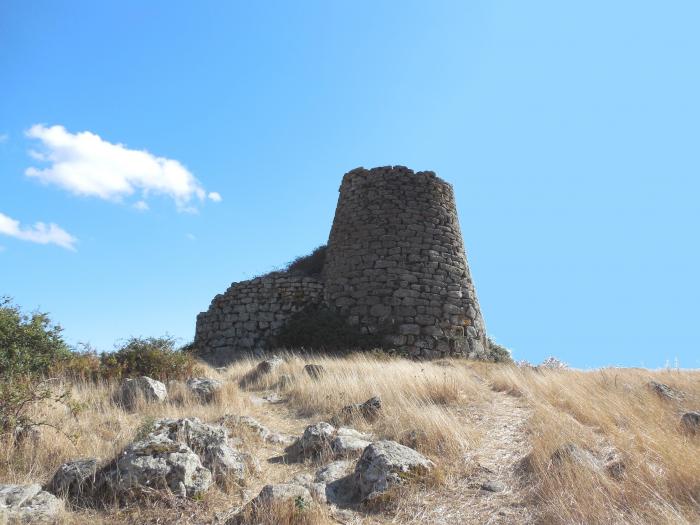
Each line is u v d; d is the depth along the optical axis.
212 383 9.14
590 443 5.77
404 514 4.42
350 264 19.66
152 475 4.45
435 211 20.62
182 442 4.96
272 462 5.96
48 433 5.62
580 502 4.23
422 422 6.50
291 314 19.23
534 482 4.85
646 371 12.69
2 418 5.49
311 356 16.03
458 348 18.62
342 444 6.00
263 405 9.22
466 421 7.23
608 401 7.76
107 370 9.87
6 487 4.15
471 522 4.24
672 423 6.72
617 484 4.53
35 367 8.97
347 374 10.57
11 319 9.22
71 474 4.52
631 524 3.90
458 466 5.38
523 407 8.36
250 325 19.28
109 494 4.37
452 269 19.95
